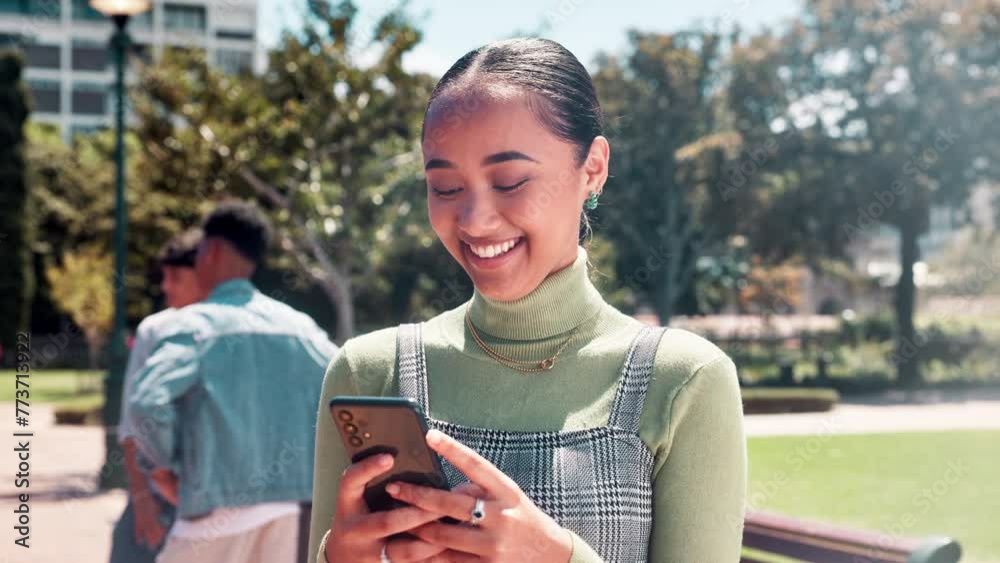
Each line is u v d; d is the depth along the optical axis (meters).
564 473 1.50
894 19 25.08
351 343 1.75
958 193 26.06
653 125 28.98
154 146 14.36
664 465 1.54
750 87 26.03
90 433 15.21
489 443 1.55
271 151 14.43
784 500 8.67
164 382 3.37
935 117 25.16
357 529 1.30
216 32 53.91
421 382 1.65
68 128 54.47
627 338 1.61
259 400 3.46
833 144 26.47
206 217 3.78
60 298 28.91
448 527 1.29
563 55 1.58
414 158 15.20
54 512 8.71
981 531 7.29
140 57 14.93
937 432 14.27
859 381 24.94
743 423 1.59
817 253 28.20
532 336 1.60
